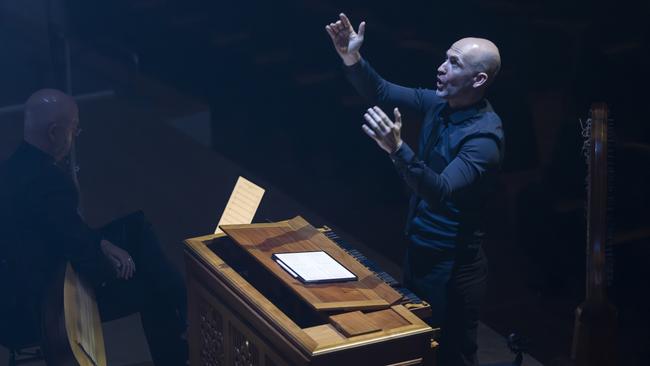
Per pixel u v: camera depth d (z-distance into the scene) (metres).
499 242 9.80
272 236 6.80
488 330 8.77
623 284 8.83
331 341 5.55
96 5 15.59
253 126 13.28
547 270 9.36
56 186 7.20
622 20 9.02
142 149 12.84
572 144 9.30
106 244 7.54
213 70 14.10
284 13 13.34
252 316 6.00
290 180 11.93
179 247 10.41
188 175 12.14
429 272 6.97
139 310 7.73
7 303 7.23
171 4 15.02
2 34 15.82
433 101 7.30
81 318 6.79
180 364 7.73
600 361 6.17
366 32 12.08
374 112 6.32
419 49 11.38
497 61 6.73
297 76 12.85
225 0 14.16
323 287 6.09
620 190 8.91
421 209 6.97
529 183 9.65
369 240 10.53
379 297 6.01
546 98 9.72
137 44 15.25
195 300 6.82
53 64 9.21
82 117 13.72
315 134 12.48
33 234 7.17
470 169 6.62
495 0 10.27
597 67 9.19
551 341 8.56
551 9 9.62
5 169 7.29
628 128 9.00
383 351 5.61
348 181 11.74
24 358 7.80
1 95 14.15
